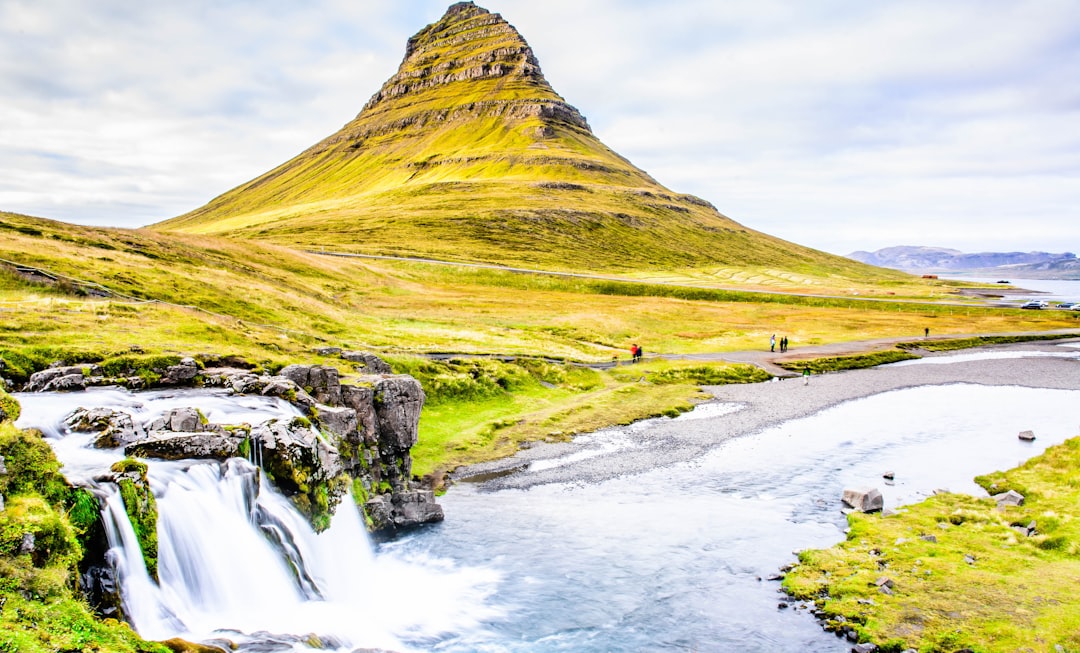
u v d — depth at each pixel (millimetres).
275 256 124750
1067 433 51000
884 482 39812
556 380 69250
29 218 88062
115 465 22578
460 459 45688
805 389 71812
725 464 44562
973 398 66500
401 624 24812
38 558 17922
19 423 25969
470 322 98062
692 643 23281
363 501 33281
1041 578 25609
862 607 24391
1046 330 122000
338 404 36375
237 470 26438
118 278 67375
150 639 19781
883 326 118562
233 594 23656
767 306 136750
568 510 36625
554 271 174875
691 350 93688
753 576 28047
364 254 169500
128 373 34938
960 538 29859
